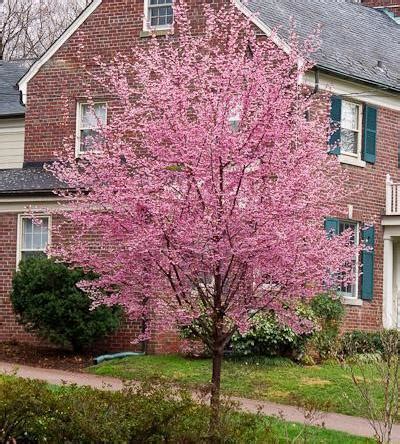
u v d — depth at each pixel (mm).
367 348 25562
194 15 27438
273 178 14828
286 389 21312
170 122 14633
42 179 28422
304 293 14969
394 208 29219
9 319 28250
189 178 14438
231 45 15719
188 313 14781
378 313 28906
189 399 12641
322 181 15352
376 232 29125
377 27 34312
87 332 25156
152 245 14273
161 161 14727
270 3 28797
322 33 29875
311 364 23984
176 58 16109
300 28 28906
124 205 14523
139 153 15805
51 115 29453
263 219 14234
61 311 24984
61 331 25359
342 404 20031
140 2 28375
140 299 15289
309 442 16172
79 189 15758
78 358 25578
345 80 28078
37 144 29672
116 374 23047
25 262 25875
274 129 14531
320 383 21672
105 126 15695
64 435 12289
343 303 27000
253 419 12758
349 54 29797
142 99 16344
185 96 14867
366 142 28938
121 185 14641
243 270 14641
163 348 25688
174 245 14406
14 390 12586
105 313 25281
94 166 15164
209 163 14430
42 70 29656
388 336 20891
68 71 29234
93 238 18469
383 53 32094
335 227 27500
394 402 16672
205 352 24547
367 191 28891
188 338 24250
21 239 28125
